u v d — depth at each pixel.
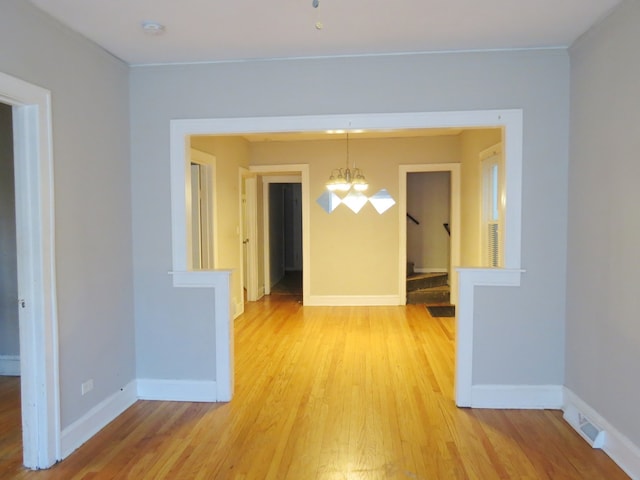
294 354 4.32
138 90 3.22
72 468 2.40
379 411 3.05
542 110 3.00
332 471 2.35
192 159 4.46
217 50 2.96
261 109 3.16
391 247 6.55
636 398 2.25
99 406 2.86
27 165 2.33
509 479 2.26
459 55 3.03
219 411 3.08
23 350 2.37
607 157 2.52
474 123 3.04
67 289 2.57
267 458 2.48
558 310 3.04
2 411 3.10
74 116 2.63
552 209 3.02
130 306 3.24
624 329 2.36
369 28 2.65
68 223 2.58
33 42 2.31
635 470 2.25
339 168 6.55
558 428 2.80
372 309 6.32
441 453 2.51
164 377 3.29
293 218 10.53
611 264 2.48
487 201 4.95
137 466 2.41
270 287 7.85
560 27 2.65
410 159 6.47
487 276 3.05
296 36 2.76
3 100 2.17
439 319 5.68
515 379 3.09
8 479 2.30
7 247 3.72
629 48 2.30
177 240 3.24
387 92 3.09
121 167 3.12
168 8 2.37
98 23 2.53
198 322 3.25
